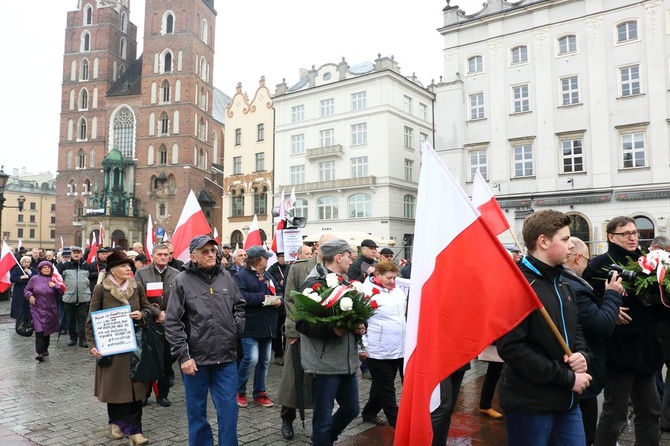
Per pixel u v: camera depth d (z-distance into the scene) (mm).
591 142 26938
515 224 28625
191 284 4863
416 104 42812
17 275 13586
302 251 8453
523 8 28875
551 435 3172
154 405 7062
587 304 3684
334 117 41375
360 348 5668
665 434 5574
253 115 47188
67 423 6199
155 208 59219
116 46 67250
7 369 9211
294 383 5359
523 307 2984
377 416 6438
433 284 3148
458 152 30625
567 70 27844
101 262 12680
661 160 25141
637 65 26078
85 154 64562
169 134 59500
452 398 4984
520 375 3086
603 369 4012
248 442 5496
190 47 59906
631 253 4973
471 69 30906
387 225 38156
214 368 4867
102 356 5430
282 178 44375
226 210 48469
